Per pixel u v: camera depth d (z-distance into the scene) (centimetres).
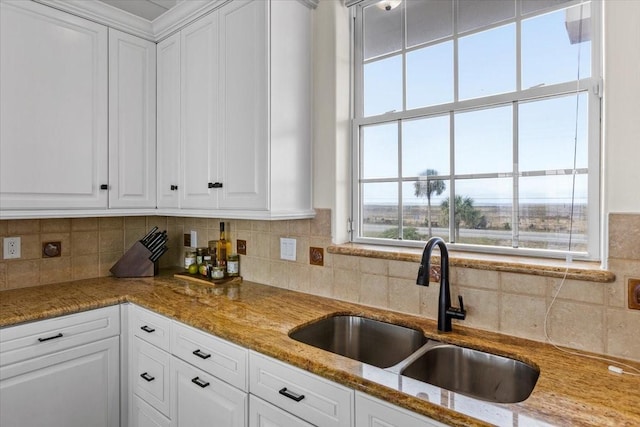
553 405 82
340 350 153
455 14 149
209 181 185
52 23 179
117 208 203
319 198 178
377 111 173
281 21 164
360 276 163
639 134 103
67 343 163
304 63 177
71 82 185
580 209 123
